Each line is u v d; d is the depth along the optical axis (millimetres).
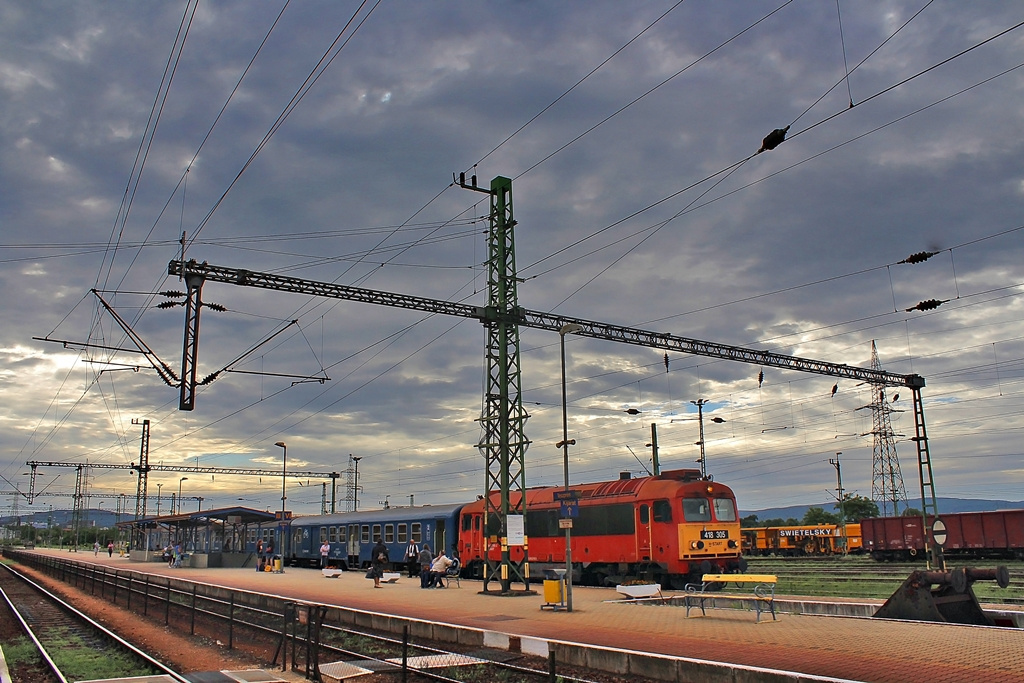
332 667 14547
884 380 38062
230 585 32219
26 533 167125
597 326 31422
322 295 24906
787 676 10594
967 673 10758
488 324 27609
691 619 17984
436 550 40062
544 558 33000
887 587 26297
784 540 68500
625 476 32562
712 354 34625
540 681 12820
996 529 47344
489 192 28359
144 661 15945
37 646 18188
